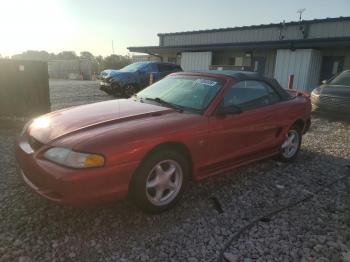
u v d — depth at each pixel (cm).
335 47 1465
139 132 279
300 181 404
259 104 409
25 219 283
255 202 339
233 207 325
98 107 360
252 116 385
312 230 286
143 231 274
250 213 314
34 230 267
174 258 240
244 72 418
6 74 606
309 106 505
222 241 264
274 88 445
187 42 2175
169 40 2280
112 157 257
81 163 249
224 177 407
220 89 364
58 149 261
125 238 263
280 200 346
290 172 437
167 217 300
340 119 842
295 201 345
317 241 268
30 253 237
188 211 313
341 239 272
